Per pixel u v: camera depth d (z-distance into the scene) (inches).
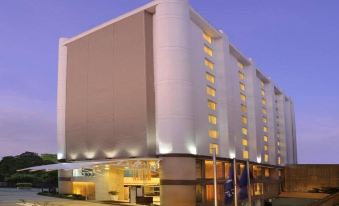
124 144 2364.7
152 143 2267.5
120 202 2297.0
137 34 2372.0
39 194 2716.5
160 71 2287.2
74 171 2721.5
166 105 2240.4
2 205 1907.0
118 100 2438.5
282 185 4173.2
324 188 3932.1
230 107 2819.9
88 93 2667.3
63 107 2930.6
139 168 2268.7
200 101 2498.8
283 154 4640.8
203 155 2377.0
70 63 2851.9
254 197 3403.1
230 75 2898.6
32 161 4485.7
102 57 2588.6
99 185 2511.1
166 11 2297.0
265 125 4028.1
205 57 2652.6
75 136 2733.8
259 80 3892.7
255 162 3398.1
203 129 2496.3
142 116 2277.3
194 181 2229.3
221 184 2588.6
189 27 2364.7
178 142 2197.3
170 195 2153.1
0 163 4515.3
